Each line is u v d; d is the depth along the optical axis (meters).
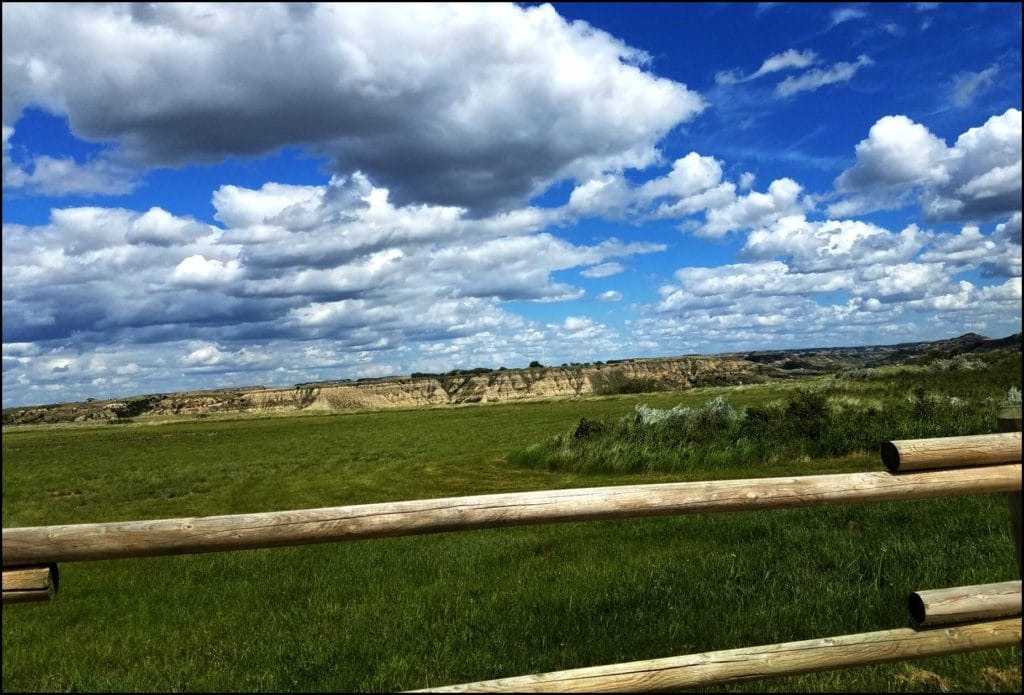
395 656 4.69
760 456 17.05
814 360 162.75
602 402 67.06
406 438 40.03
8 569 3.19
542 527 10.76
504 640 4.93
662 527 9.47
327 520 3.37
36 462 36.97
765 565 6.55
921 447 3.79
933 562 6.16
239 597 7.55
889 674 4.30
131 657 5.30
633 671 3.52
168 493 21.94
